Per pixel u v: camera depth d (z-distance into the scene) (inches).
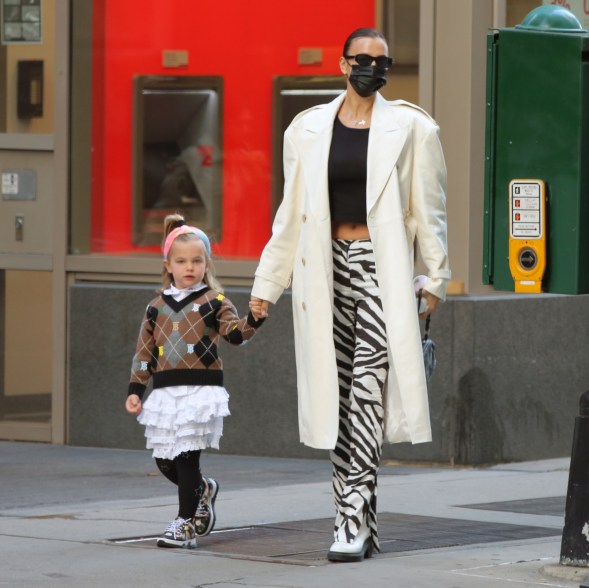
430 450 828.0
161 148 912.3
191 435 565.6
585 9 859.4
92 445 914.1
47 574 515.8
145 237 916.0
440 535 606.9
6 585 495.5
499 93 532.1
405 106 560.4
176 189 910.4
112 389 906.7
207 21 898.1
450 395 820.6
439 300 562.6
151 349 581.6
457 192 825.5
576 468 509.4
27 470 821.2
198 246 576.4
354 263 551.2
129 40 914.1
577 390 873.5
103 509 680.4
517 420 841.5
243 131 893.8
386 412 551.8
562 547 512.4
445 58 824.3
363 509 544.1
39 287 934.4
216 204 901.2
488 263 541.6
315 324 550.6
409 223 557.6
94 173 922.7
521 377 841.5
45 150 925.2
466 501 705.0
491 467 826.2
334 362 550.9
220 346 874.8
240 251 896.3
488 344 823.1
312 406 552.7
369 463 547.5
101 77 920.3
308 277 551.2
